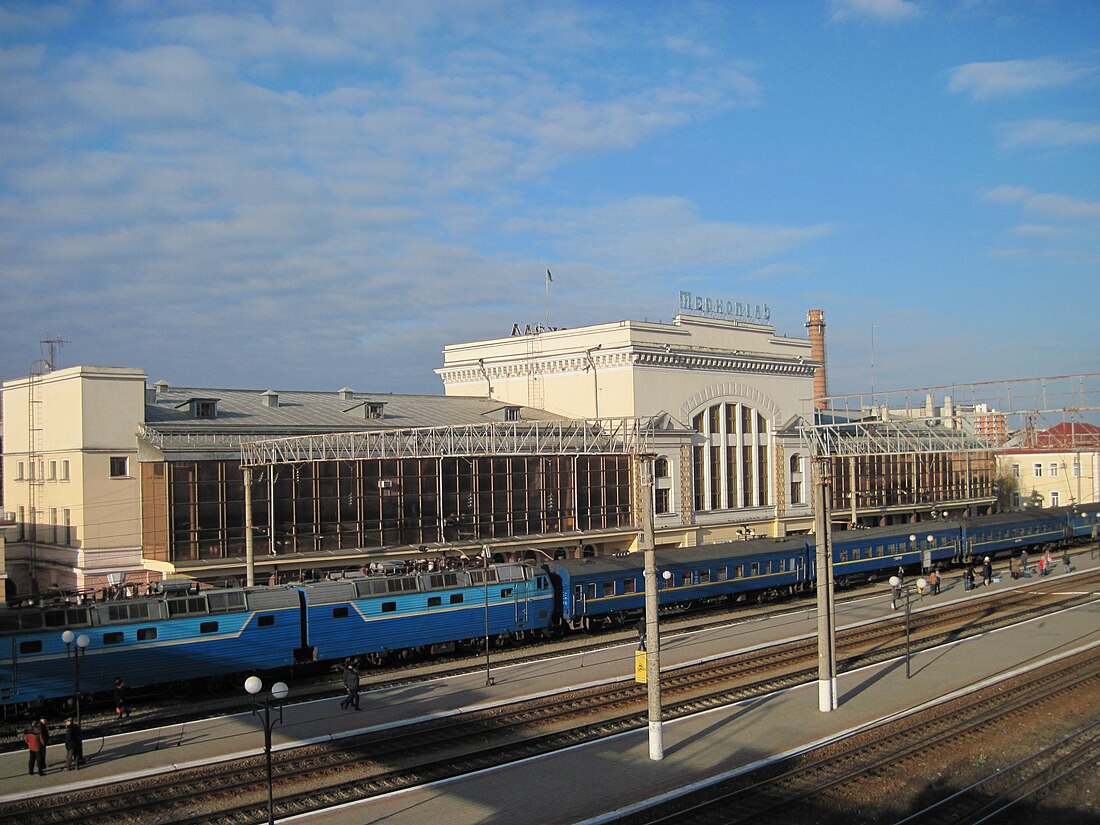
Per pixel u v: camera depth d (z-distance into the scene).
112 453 52.56
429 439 52.88
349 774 28.70
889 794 27.11
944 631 51.12
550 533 64.69
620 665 42.97
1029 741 32.25
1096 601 60.28
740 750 29.97
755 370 79.19
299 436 52.38
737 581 59.44
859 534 69.00
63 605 36.50
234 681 40.41
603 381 71.12
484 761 29.50
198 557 51.06
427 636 44.53
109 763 29.75
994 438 51.41
